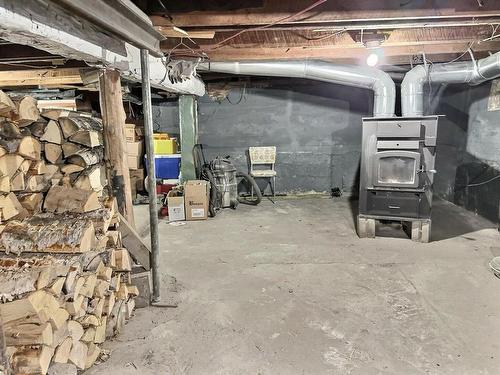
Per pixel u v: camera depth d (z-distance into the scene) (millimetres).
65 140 2066
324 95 5766
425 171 3557
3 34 1407
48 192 2004
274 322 2299
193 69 3635
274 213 4996
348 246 3641
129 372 1859
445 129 5461
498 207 4180
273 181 5930
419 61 4055
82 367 1798
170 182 5508
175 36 2764
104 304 2082
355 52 3527
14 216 1818
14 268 1588
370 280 2863
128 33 1911
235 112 5840
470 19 2348
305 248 3613
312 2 2143
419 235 3695
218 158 5488
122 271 2326
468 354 1959
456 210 4910
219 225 4461
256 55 3514
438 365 1876
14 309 1439
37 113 1867
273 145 5930
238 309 2463
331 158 5945
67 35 1637
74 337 1748
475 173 4691
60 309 1628
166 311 2455
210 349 2041
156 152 5477
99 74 2242
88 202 1996
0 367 1316
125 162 2404
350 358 1945
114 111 2289
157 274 2523
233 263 3262
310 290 2719
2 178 1654
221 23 2223
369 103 5730
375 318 2324
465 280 2828
